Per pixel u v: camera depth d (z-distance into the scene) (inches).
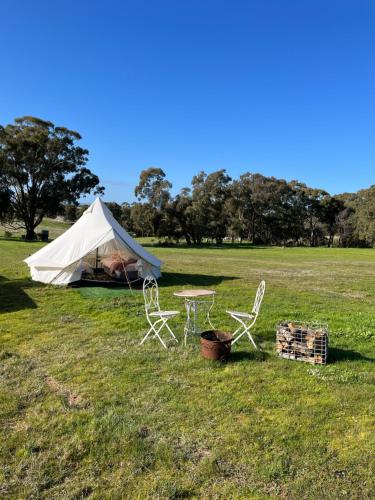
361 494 100.8
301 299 383.2
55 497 99.7
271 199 2090.3
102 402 148.7
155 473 109.0
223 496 100.3
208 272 604.4
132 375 174.7
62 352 205.2
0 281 431.2
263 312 307.1
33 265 419.2
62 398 151.9
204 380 170.1
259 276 573.3
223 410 143.4
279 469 109.9
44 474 108.3
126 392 157.8
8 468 110.6
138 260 457.1
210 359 192.4
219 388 161.9
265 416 139.7
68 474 108.7
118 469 110.7
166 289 414.0
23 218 1508.4
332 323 272.5
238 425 133.3
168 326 237.9
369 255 1177.4
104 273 459.2
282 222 2171.5
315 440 124.6
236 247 1638.8
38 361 192.2
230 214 2032.5
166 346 214.5
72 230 445.7
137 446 120.2
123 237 446.6
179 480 106.0
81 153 1531.7
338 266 776.9
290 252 1295.5
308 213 2262.6
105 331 245.1
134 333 240.7
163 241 1854.1
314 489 102.4
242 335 230.5
